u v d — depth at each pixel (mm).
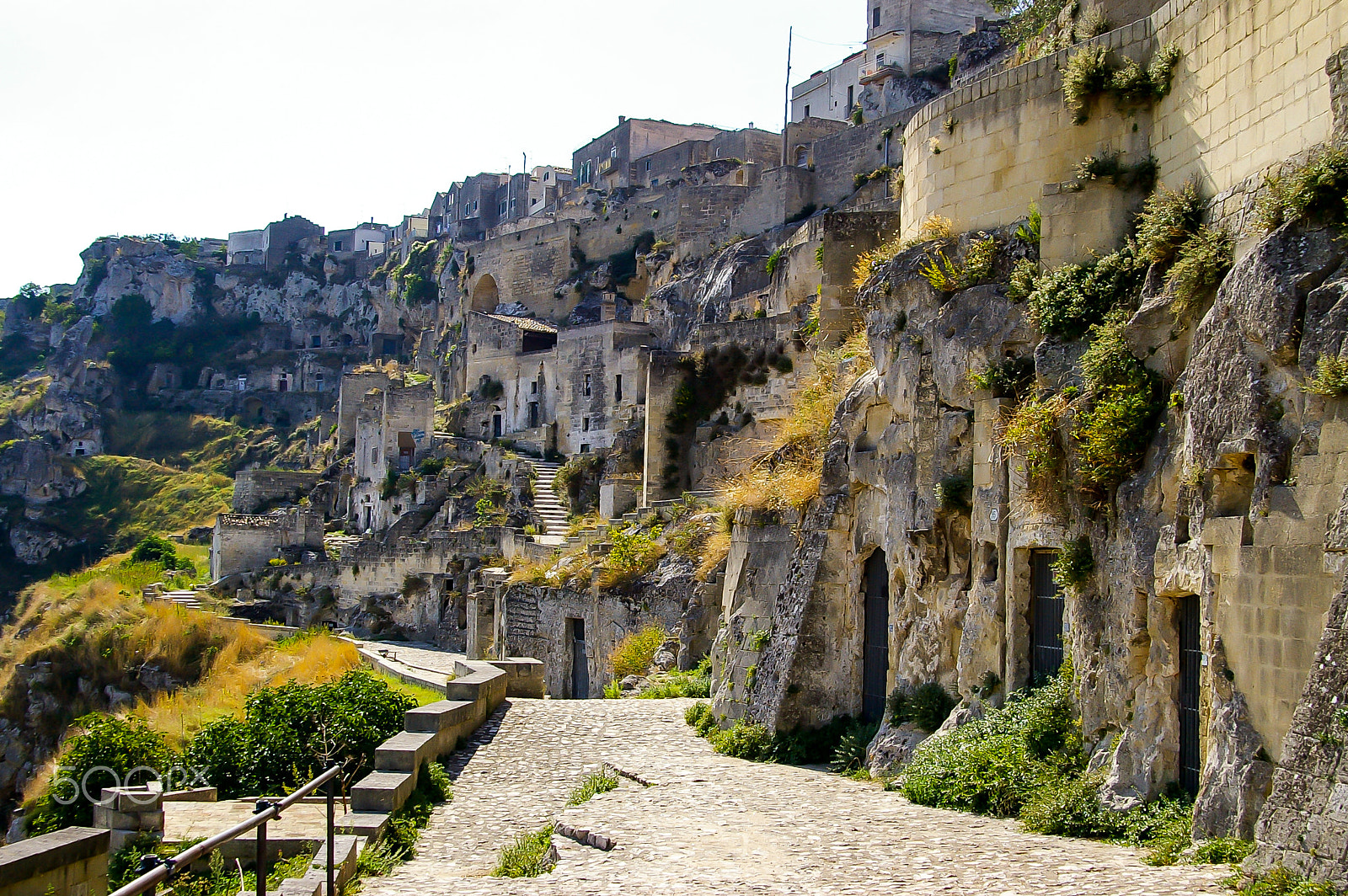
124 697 49750
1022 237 19484
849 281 27828
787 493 24391
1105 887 11938
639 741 23266
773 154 85188
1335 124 13180
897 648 20547
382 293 138250
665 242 78875
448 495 67188
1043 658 17609
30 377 144125
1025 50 25828
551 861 15172
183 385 140750
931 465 20016
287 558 70500
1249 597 12992
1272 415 13117
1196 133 16766
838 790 18281
